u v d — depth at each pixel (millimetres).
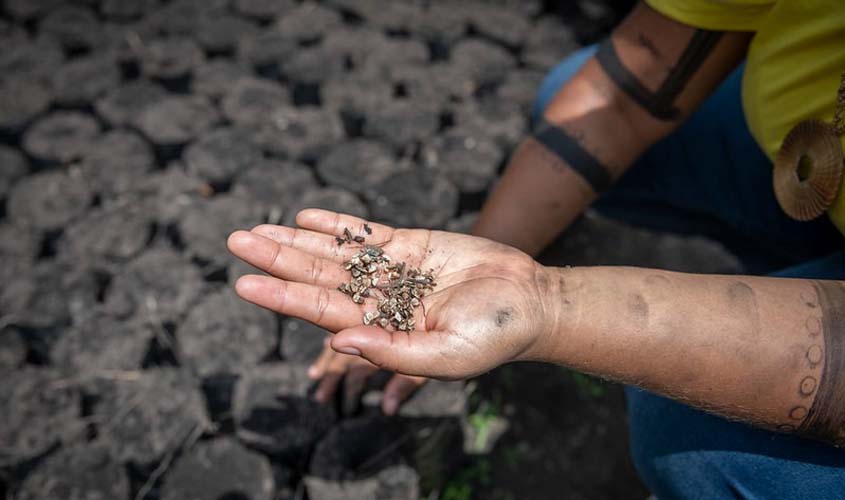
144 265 895
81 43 1135
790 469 554
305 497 771
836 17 512
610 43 682
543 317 488
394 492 746
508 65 1146
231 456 762
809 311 491
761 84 581
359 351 462
